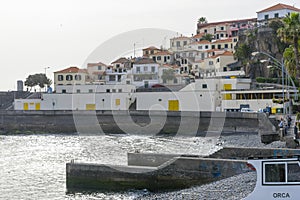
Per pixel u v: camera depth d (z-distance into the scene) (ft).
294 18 196.75
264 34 382.63
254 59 363.97
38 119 287.69
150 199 82.99
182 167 91.97
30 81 480.64
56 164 141.49
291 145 128.67
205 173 90.89
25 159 155.33
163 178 92.63
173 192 86.33
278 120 197.88
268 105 254.88
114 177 94.94
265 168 59.93
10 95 393.91
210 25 485.15
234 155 105.81
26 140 234.58
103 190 95.20
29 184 110.11
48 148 188.55
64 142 216.13
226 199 74.13
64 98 287.69
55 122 284.41
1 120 293.43
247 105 259.80
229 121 222.89
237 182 83.56
